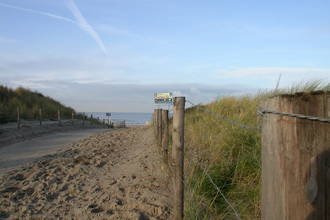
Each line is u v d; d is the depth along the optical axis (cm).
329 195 153
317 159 155
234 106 977
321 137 154
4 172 802
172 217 451
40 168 807
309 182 156
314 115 154
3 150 1229
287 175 161
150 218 454
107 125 3938
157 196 532
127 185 616
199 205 433
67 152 1104
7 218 471
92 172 757
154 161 818
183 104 401
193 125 895
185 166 558
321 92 154
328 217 154
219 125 772
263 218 180
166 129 703
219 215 421
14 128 1900
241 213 423
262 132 181
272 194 169
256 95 1019
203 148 673
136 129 2181
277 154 165
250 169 516
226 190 489
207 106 1055
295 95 158
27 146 1345
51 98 3866
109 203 520
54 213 489
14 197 564
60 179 687
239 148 604
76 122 3106
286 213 162
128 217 454
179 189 404
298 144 158
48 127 2284
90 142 1416
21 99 3123
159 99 739
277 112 164
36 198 559
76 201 542
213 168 537
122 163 868
